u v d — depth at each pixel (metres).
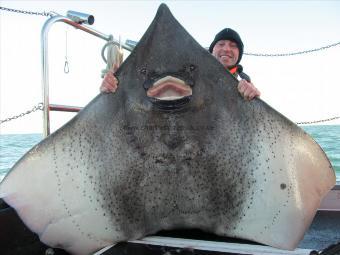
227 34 3.62
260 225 1.91
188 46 1.78
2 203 1.98
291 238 1.83
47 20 2.32
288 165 1.83
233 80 1.83
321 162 1.78
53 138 1.82
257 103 1.83
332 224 3.11
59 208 1.88
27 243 2.04
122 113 1.87
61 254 2.16
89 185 1.92
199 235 2.12
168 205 2.02
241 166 1.91
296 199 1.83
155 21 1.74
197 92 1.83
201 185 1.98
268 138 1.85
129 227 1.99
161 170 1.97
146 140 1.92
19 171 1.79
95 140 1.88
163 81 1.78
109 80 1.80
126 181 1.96
